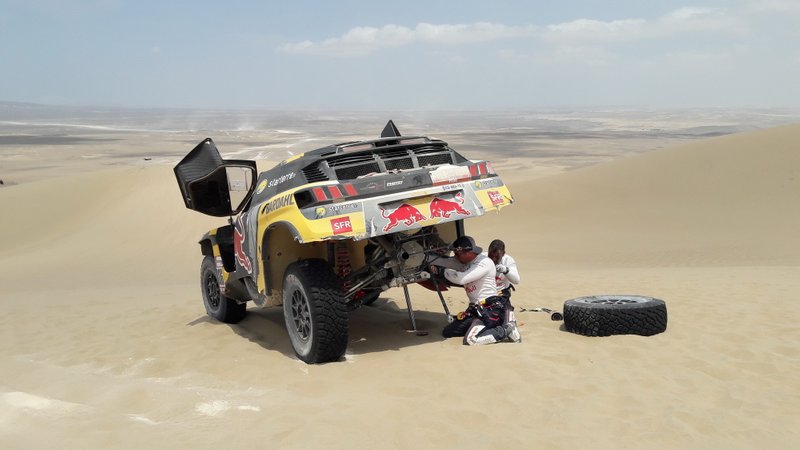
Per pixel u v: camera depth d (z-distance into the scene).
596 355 6.88
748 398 5.71
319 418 5.26
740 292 11.29
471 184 7.30
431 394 5.85
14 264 30.66
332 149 7.32
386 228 6.72
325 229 6.57
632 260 24.77
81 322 11.13
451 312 9.91
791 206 32.72
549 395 5.75
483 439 4.79
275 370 6.98
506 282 7.95
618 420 5.18
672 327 8.12
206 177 8.87
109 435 5.04
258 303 8.26
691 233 30.70
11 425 5.33
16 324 11.41
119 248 32.69
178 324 10.10
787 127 40.50
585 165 93.25
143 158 121.62
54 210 38.31
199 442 4.85
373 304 10.73
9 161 118.25
